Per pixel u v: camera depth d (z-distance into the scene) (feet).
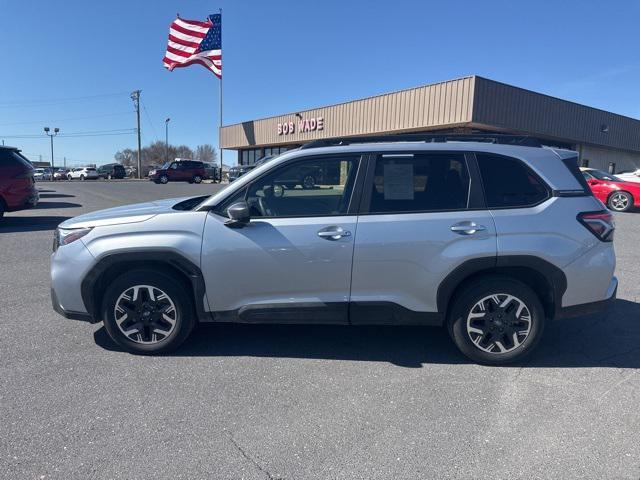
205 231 11.98
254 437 9.09
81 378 11.38
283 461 8.39
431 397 10.62
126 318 12.48
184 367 12.05
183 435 9.13
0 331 14.34
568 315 12.08
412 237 11.63
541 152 12.33
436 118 72.49
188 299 12.44
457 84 68.69
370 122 85.71
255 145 121.90
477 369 12.05
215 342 13.67
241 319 12.30
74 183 119.96
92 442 8.87
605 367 12.17
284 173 12.26
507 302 11.88
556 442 8.95
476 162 12.09
